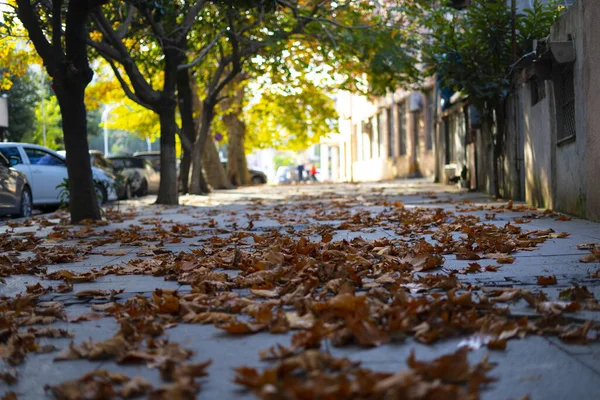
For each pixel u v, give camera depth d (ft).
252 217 46.37
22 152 59.67
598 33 33.47
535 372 11.84
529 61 45.80
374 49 70.33
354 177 193.36
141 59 74.18
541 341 13.52
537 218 37.86
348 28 66.13
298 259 22.13
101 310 17.54
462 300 15.55
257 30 76.95
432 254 22.74
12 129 155.22
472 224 34.71
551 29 41.68
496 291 17.22
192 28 71.10
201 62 86.79
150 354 13.07
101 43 61.05
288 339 14.07
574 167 38.11
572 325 14.17
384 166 157.48
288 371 11.53
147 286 20.72
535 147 47.11
